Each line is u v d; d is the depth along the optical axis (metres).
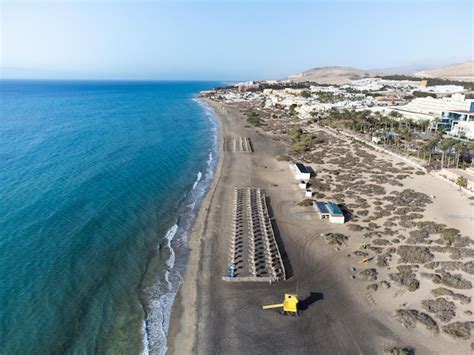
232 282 45.00
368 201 69.50
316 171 89.75
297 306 40.41
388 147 109.25
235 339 35.91
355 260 49.44
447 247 50.84
